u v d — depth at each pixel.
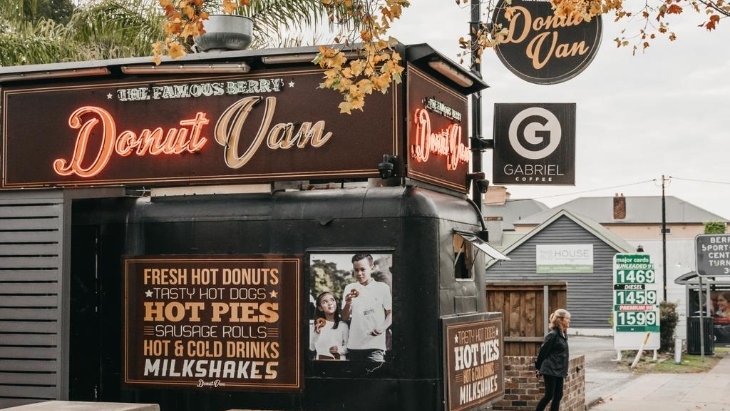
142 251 10.05
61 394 10.10
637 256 28.17
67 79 10.45
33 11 15.38
